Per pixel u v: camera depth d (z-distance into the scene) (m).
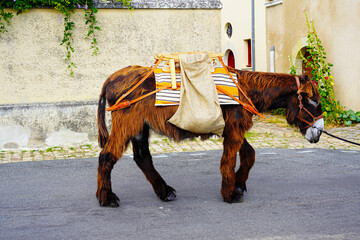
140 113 5.51
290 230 4.86
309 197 6.06
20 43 9.59
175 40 10.50
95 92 10.12
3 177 7.36
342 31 12.41
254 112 5.68
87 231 4.92
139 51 10.32
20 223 5.19
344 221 5.13
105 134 5.80
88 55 10.01
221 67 5.71
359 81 11.94
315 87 5.83
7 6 9.42
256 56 17.59
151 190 6.55
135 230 4.93
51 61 9.80
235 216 5.33
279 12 14.95
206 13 10.62
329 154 8.78
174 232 4.85
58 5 9.46
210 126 5.35
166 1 10.30
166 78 5.50
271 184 6.75
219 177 7.22
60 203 5.95
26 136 9.58
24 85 9.69
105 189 5.71
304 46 13.62
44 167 8.03
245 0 18.27
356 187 6.53
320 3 13.11
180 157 8.70
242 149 5.98
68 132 9.82
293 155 8.72
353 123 11.99
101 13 10.01
